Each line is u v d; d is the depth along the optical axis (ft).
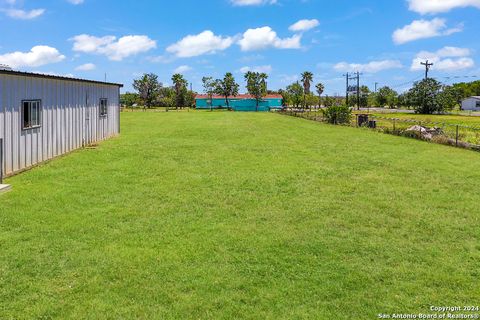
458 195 31.22
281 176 37.65
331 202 28.96
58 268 17.62
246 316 14.19
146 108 268.21
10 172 35.70
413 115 187.21
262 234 22.33
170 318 14.02
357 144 62.85
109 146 56.59
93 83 59.06
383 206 27.99
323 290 16.07
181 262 18.44
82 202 27.73
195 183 34.24
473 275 17.53
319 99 338.34
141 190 31.53
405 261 18.94
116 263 18.20
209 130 84.84
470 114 206.69
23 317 13.94
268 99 308.19
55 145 45.37
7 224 23.00
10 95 35.47
